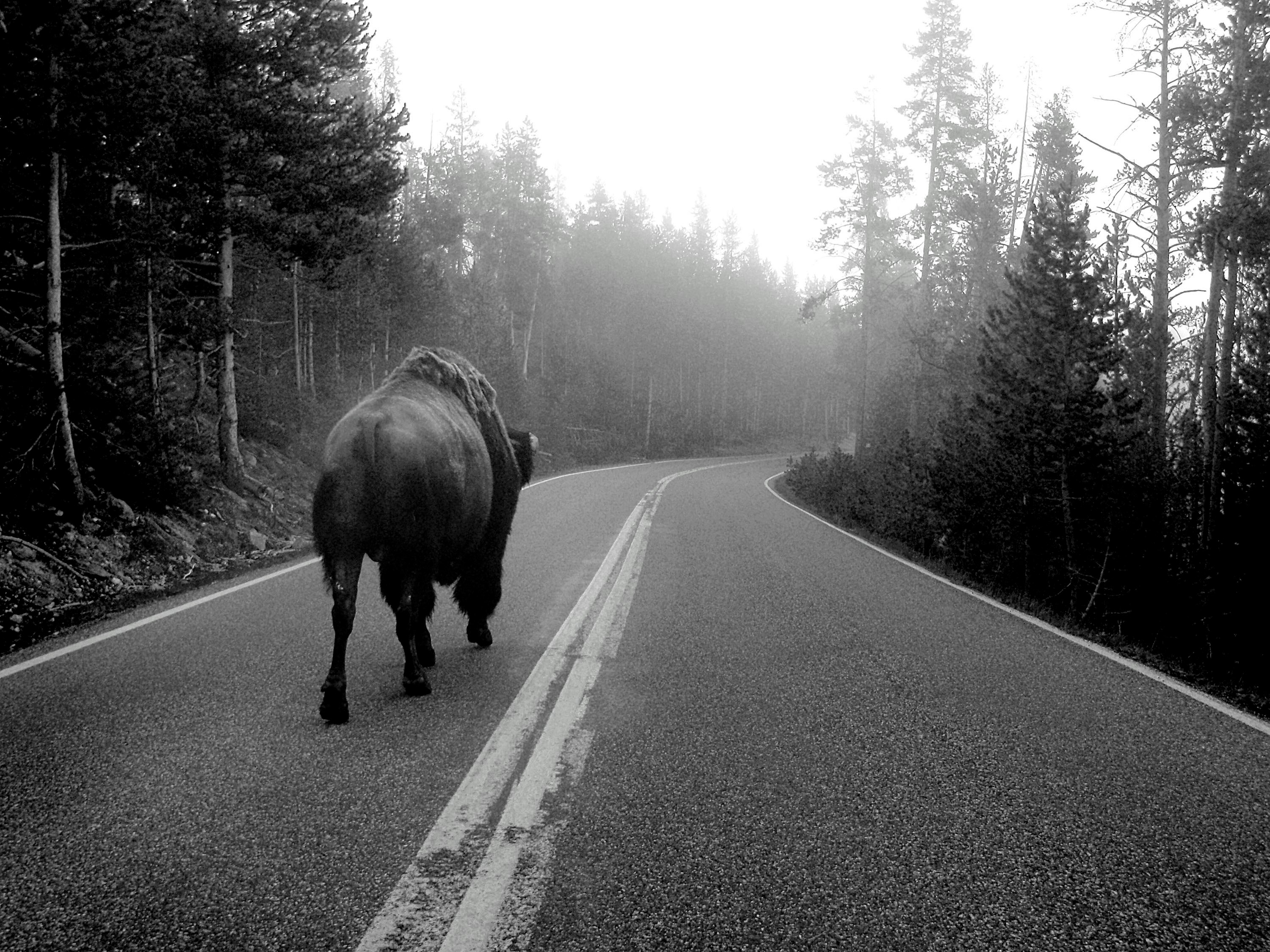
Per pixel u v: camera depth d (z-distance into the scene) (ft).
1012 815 11.01
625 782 11.71
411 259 92.48
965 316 73.15
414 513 14.52
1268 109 37.86
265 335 81.25
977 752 13.43
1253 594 28.86
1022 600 29.91
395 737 13.28
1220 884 9.31
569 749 12.91
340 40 49.75
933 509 44.70
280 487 53.83
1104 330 35.01
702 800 11.18
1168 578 31.86
